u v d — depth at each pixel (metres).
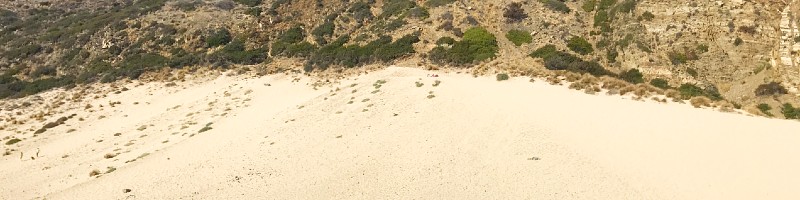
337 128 28.84
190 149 31.30
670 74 44.03
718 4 47.91
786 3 45.91
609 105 26.50
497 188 18.77
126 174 27.70
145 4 81.81
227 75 55.53
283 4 73.94
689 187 17.17
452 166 21.02
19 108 51.47
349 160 23.23
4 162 35.69
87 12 90.38
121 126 43.12
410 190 19.48
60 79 60.22
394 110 30.30
